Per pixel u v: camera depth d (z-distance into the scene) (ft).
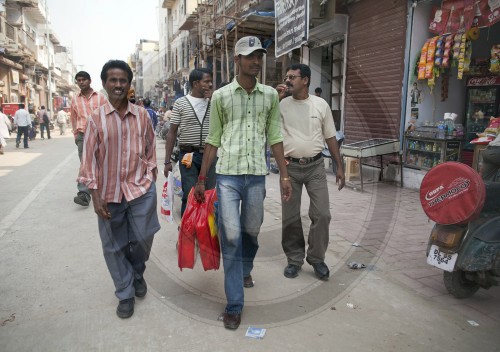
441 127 18.15
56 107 116.37
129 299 7.82
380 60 20.61
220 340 7.02
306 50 18.94
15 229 12.94
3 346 6.78
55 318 7.64
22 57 71.56
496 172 10.60
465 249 7.98
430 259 8.46
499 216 8.36
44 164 27.81
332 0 22.08
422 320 7.70
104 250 7.72
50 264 10.12
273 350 6.75
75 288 8.86
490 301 8.51
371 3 20.94
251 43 7.04
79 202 15.55
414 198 17.11
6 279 9.28
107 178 7.57
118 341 6.96
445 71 19.71
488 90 18.80
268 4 21.89
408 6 18.85
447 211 8.08
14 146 42.34
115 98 7.36
